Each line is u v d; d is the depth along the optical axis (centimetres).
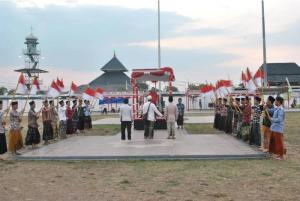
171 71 2441
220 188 938
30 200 856
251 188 934
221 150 1484
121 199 855
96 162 1323
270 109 1447
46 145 1728
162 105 2838
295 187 939
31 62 7169
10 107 1499
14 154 1445
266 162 1287
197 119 3778
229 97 2333
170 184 988
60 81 2061
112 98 6825
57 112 2050
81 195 895
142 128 2422
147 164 1270
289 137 2062
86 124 2567
